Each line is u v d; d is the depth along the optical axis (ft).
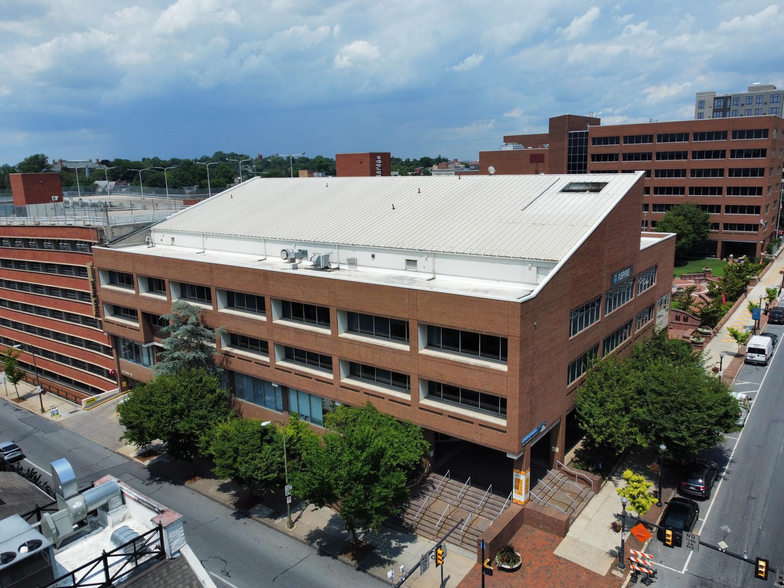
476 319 111.34
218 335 160.25
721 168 356.18
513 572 102.47
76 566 57.52
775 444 142.31
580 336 133.18
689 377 124.47
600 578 100.22
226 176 579.89
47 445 174.81
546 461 135.23
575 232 131.54
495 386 111.55
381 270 146.51
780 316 242.99
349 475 100.83
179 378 146.30
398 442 115.55
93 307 203.10
